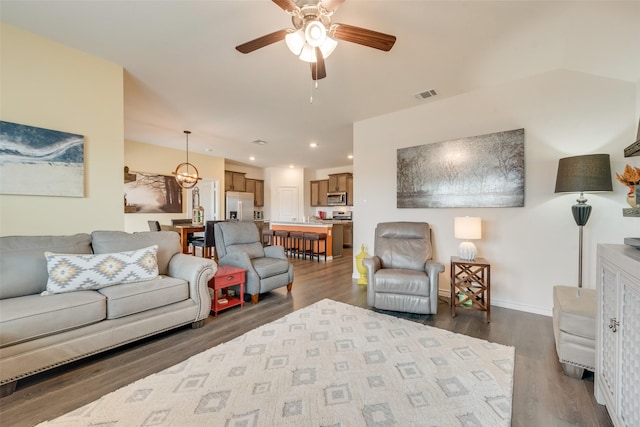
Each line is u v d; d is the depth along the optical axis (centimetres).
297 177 904
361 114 392
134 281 226
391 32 211
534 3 179
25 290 195
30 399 153
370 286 286
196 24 207
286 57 249
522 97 287
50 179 229
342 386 165
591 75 254
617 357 128
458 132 328
